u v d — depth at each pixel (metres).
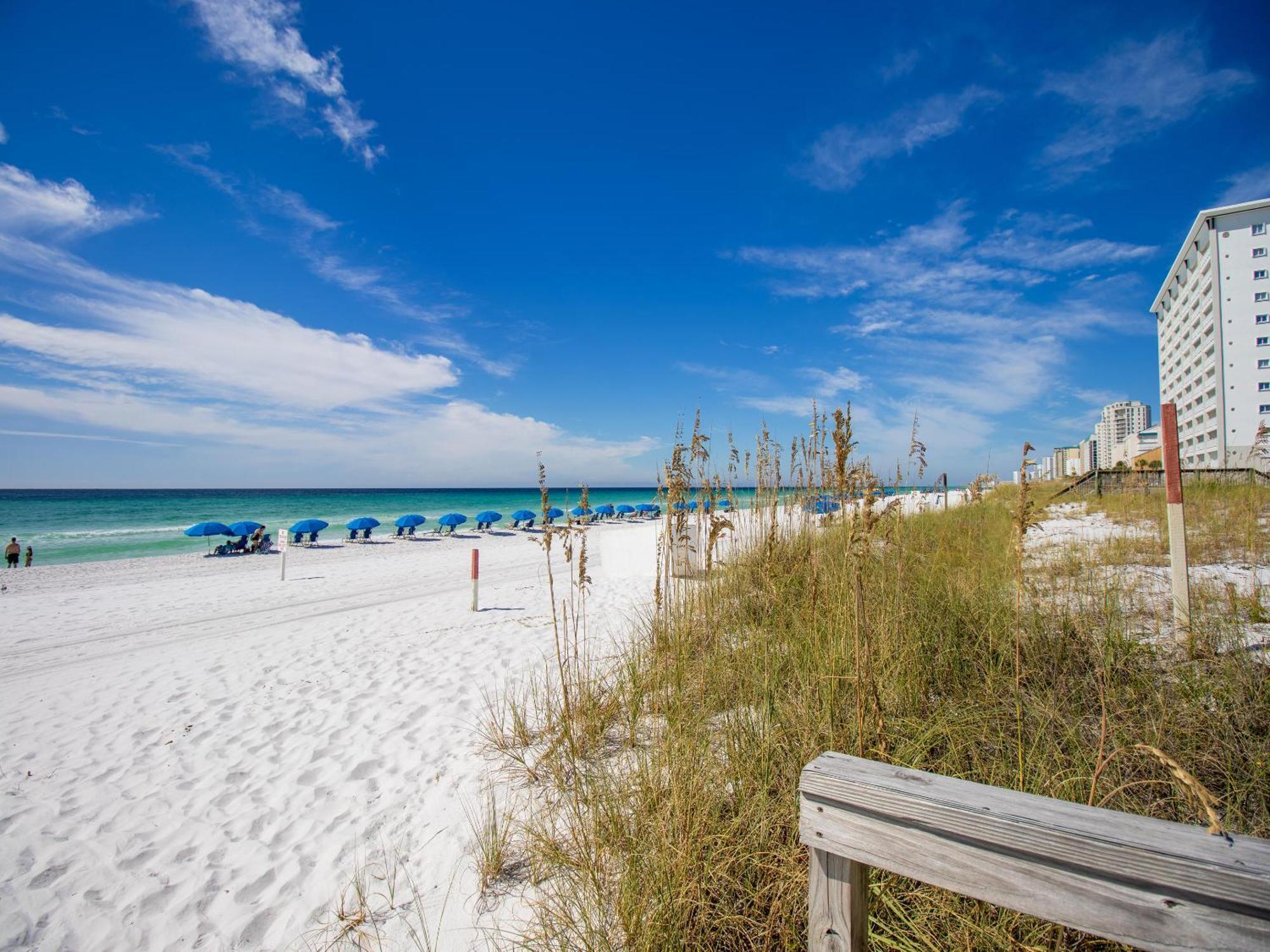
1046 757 2.50
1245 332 61.25
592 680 4.46
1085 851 0.96
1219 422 61.84
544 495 4.04
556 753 3.68
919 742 2.66
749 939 2.13
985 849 1.07
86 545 27.55
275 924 2.75
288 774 4.21
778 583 4.91
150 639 8.98
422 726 4.88
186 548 26.25
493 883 2.81
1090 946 1.79
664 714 3.71
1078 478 13.24
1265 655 3.19
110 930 2.77
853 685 3.14
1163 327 82.00
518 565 17.42
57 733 5.23
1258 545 5.74
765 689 3.38
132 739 5.03
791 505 6.21
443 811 3.53
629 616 7.89
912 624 3.76
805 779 1.28
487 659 6.71
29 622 10.39
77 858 3.33
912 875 1.14
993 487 9.73
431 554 21.75
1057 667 3.38
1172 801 2.26
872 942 1.95
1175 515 3.63
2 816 3.81
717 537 4.70
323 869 3.11
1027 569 5.30
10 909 2.93
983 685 3.29
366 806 3.70
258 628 9.48
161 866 3.23
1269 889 0.82
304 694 5.95
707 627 4.43
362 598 12.05
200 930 2.74
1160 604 4.14
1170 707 2.81
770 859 2.35
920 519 7.77
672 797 2.61
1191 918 0.89
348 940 2.57
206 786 4.12
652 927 2.15
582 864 2.62
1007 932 1.87
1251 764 2.35
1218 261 62.56
